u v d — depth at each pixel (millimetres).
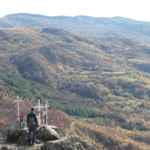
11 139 23625
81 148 22656
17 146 22234
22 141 22797
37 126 22688
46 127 23969
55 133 23641
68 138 23219
